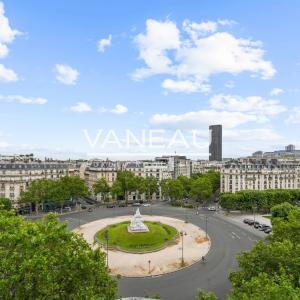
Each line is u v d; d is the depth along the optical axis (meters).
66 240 45.66
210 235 125.25
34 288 36.75
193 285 76.94
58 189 180.00
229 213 180.62
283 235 69.06
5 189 180.62
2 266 36.09
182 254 98.00
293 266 52.66
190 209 197.62
